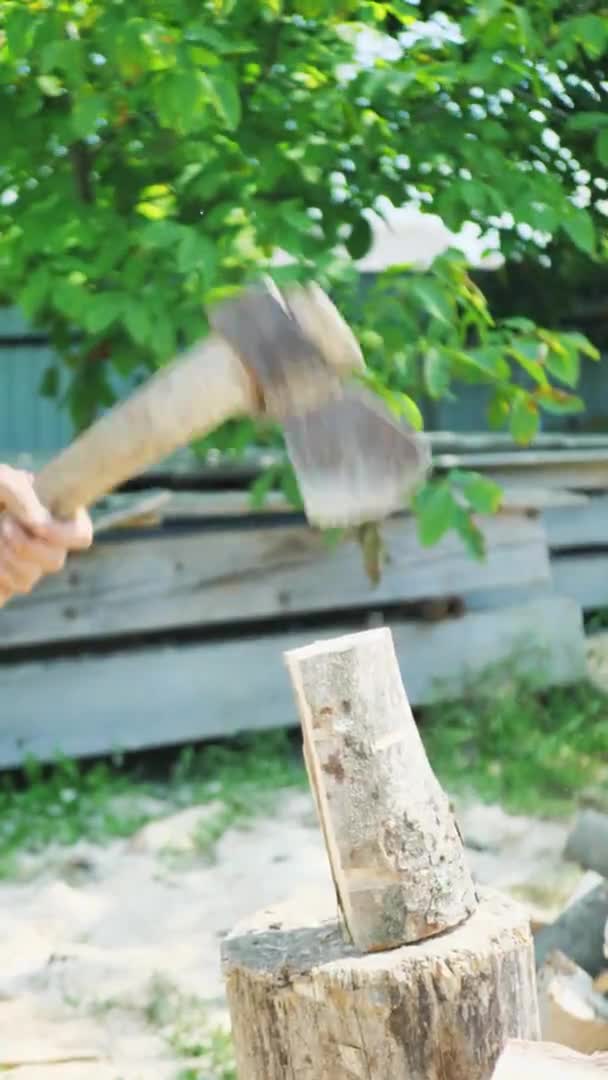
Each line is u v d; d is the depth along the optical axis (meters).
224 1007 4.06
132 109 4.78
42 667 6.38
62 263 4.84
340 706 2.38
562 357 4.73
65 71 4.90
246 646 6.77
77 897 4.99
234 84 4.60
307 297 1.53
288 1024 2.32
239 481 7.04
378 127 5.19
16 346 9.45
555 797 5.91
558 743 6.50
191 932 4.67
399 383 4.91
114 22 4.48
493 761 6.48
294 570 6.86
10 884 5.22
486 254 5.70
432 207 5.29
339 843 2.36
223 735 6.69
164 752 7.06
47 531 1.69
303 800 6.03
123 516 6.19
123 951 4.48
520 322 4.88
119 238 4.94
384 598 7.02
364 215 5.59
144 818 5.84
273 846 5.46
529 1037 2.40
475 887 2.63
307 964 2.32
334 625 7.23
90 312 4.65
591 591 8.00
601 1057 2.16
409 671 7.05
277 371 1.52
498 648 7.21
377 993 2.27
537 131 5.62
